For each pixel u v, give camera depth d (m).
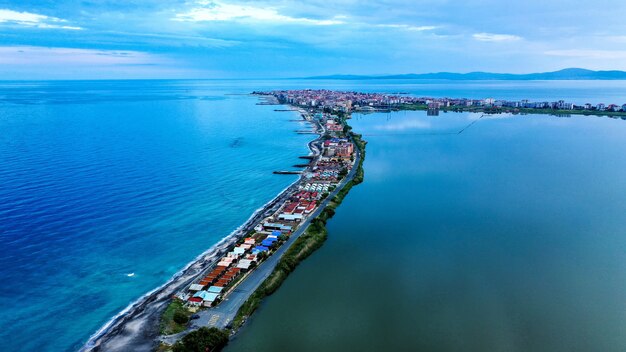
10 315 105.69
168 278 123.81
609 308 108.31
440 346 94.44
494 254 139.62
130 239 148.75
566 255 138.75
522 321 103.31
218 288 114.62
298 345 94.69
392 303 111.00
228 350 93.06
